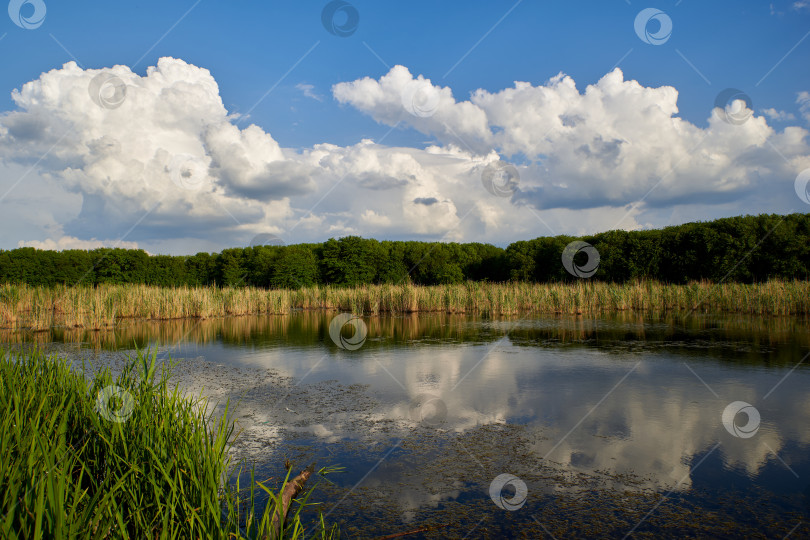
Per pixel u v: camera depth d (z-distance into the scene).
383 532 3.61
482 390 7.64
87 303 17.02
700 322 16.88
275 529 3.06
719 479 4.41
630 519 3.76
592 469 4.66
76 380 4.64
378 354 11.13
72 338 14.20
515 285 25.09
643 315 20.12
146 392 3.94
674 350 11.02
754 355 10.21
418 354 11.04
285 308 23.44
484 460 4.91
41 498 2.28
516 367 9.35
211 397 7.39
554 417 6.24
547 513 3.87
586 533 3.56
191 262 43.38
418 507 3.99
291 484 4.27
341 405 6.93
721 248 31.92
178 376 8.91
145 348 12.02
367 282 39.53
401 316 21.30
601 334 14.14
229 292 23.72
